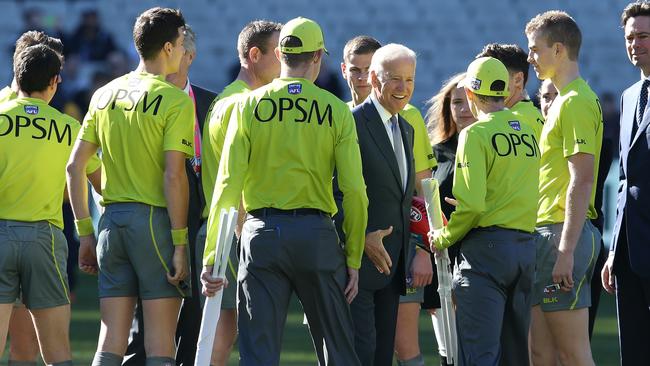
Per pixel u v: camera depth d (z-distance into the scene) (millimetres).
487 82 22578
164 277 21969
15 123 22938
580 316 23828
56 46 26078
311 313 20922
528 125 23062
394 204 23234
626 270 23312
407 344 26703
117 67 61969
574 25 23875
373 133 23172
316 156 20656
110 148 22062
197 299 25062
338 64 74188
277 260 20438
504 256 21969
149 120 21734
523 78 25641
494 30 76062
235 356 35500
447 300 23516
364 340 22922
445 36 75875
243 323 20766
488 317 22000
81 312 44719
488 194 22188
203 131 23484
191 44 24875
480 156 21859
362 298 22938
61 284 23297
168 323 22094
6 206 22812
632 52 23094
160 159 21984
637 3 23078
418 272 25703
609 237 50188
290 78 21000
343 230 21344
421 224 24203
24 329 24812
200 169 24922
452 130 27297
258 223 20625
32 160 22828
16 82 23922
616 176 50219
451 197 26922
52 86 23641
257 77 24281
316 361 33531
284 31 21156
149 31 22359
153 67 22531
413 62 22969
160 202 22016
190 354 25359
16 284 23062
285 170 20594
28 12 72312
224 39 75625
